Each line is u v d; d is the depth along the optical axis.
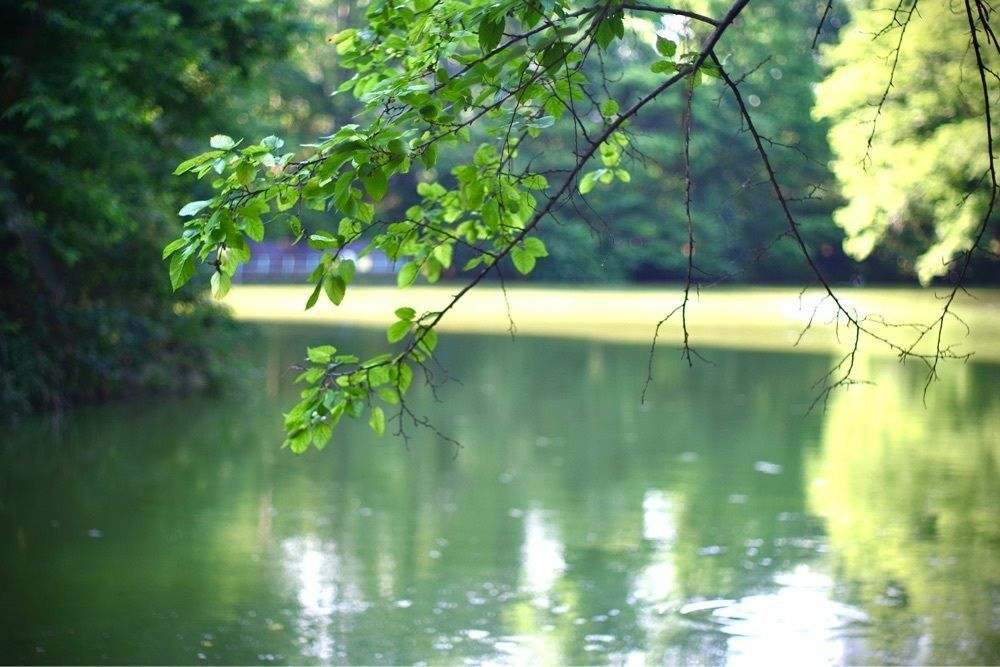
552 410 18.92
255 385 22.14
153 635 8.12
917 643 7.82
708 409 18.94
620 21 4.49
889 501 12.00
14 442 15.79
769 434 16.38
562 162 36.94
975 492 12.34
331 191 4.39
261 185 4.39
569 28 4.48
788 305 45.19
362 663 7.62
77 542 10.65
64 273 19.89
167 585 9.31
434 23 4.80
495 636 8.12
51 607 8.77
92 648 7.92
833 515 11.47
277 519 11.54
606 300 49.19
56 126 17.27
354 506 12.10
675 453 14.99
